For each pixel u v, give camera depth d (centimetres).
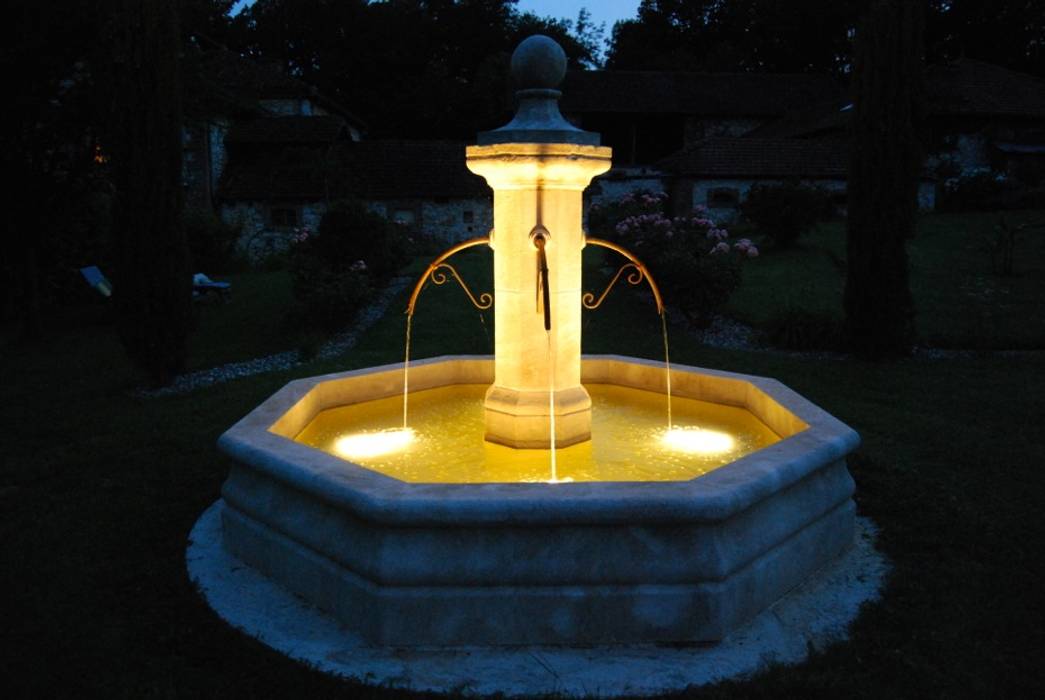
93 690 314
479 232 2503
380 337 1177
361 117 4103
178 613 366
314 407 544
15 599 388
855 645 334
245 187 2377
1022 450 614
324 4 4172
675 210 2684
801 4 4166
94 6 1065
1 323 1449
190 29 1389
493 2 4541
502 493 326
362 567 333
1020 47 3719
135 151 850
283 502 382
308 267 1291
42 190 1216
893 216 968
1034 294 1338
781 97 3381
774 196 1922
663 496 321
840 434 407
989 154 2694
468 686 306
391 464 469
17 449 659
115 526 476
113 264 871
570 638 330
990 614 362
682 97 3297
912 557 419
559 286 475
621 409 603
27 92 1138
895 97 961
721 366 955
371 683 309
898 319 981
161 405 802
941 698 303
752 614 351
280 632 345
